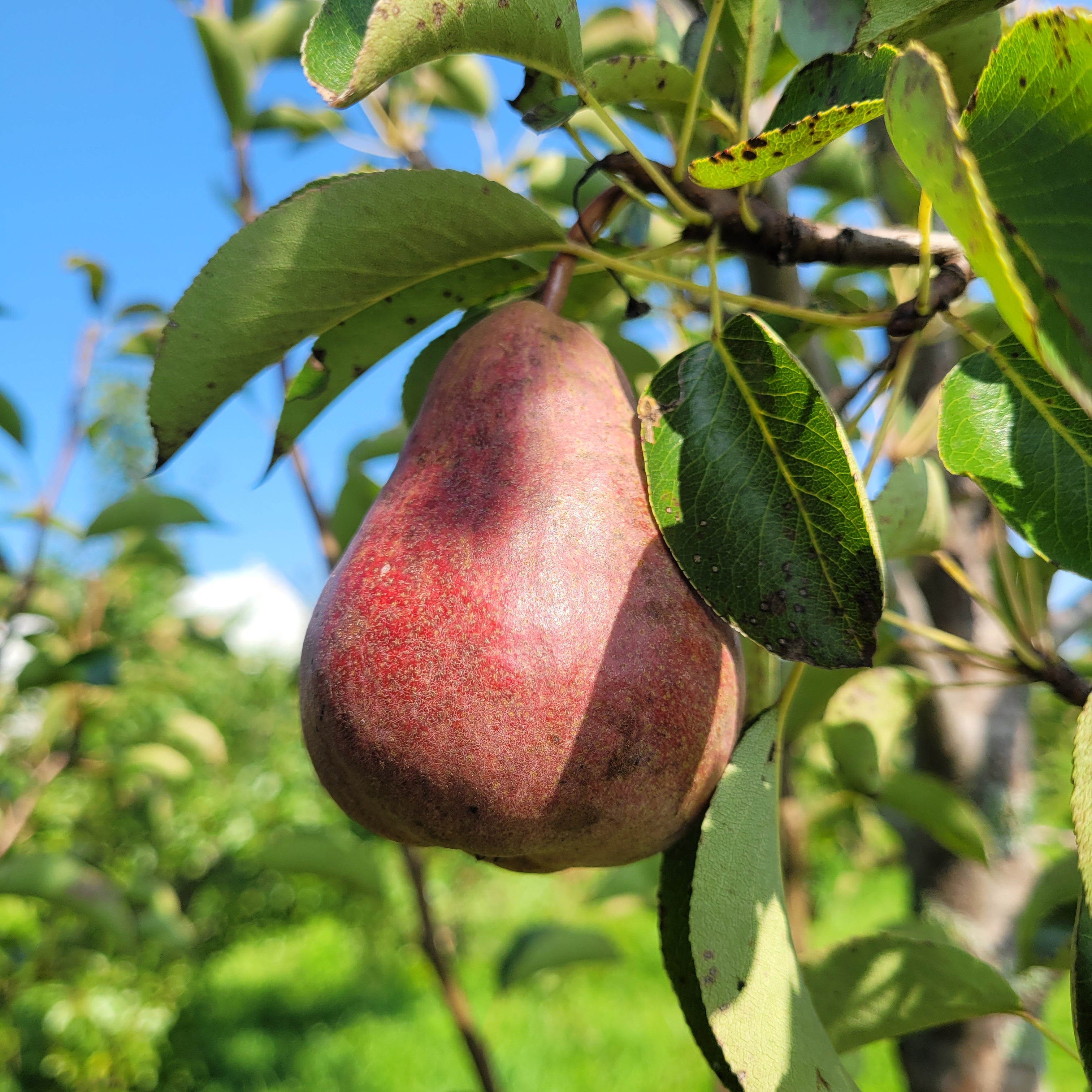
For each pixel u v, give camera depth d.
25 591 0.56
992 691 0.31
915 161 0.10
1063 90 0.10
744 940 0.14
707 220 0.17
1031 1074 0.28
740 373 0.15
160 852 1.25
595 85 0.17
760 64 0.18
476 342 0.17
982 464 0.16
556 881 1.82
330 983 1.49
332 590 0.15
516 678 0.14
